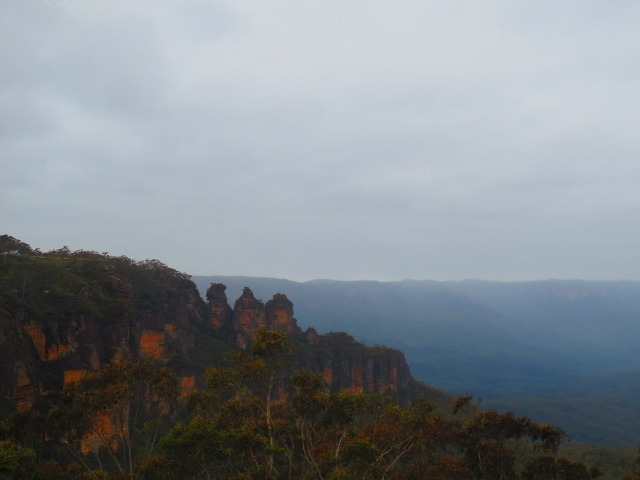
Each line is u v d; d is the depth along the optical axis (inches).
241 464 1565.0
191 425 1457.9
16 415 1577.3
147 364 1766.7
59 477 1470.2
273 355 1752.0
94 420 1551.4
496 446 1619.1
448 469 1627.7
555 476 1608.0
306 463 1715.1
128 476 1491.1
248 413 1749.5
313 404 1636.3
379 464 1590.8
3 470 1037.2
